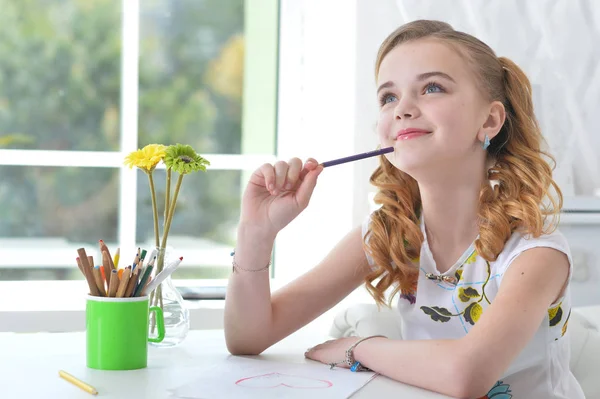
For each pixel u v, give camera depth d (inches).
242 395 36.8
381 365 41.5
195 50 100.2
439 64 45.4
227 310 47.7
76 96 98.0
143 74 99.2
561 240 46.2
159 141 99.7
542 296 42.7
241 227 47.6
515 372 47.7
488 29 95.0
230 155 101.1
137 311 42.6
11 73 96.7
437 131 45.0
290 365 43.8
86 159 98.4
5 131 96.8
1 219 96.9
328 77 95.9
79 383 38.3
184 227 100.2
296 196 46.5
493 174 49.1
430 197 48.6
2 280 96.7
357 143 93.0
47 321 82.1
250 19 100.9
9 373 41.0
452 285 49.3
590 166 96.6
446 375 38.8
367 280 52.7
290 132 99.7
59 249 98.0
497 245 46.7
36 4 97.0
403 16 93.2
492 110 47.8
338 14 94.8
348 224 93.2
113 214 99.0
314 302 51.3
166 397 36.6
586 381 61.1
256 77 101.1
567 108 96.0
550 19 96.0
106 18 98.2
